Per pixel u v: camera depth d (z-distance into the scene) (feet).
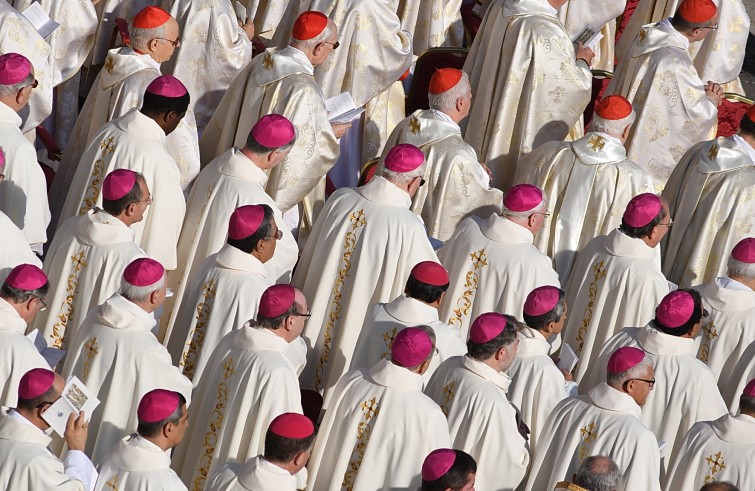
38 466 66.13
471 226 99.60
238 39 125.80
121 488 67.26
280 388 76.38
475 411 77.71
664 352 86.94
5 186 95.61
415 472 76.23
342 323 95.35
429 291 84.79
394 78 129.49
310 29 109.81
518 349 83.46
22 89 96.89
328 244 95.45
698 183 114.11
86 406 68.33
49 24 118.52
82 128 112.27
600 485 70.08
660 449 82.23
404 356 76.33
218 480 70.08
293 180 109.40
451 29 152.66
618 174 111.14
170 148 108.37
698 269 114.62
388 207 94.58
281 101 108.78
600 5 150.92
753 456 79.15
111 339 77.97
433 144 108.17
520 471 78.59
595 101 144.77
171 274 99.71
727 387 96.68
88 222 87.10
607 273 100.63
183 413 68.64
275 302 77.15
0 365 74.90
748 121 113.29
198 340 84.53
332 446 78.02
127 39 119.34
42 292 77.25
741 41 146.82
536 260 96.53
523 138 123.95
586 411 78.95
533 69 122.01
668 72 124.57
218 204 95.45
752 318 95.91
